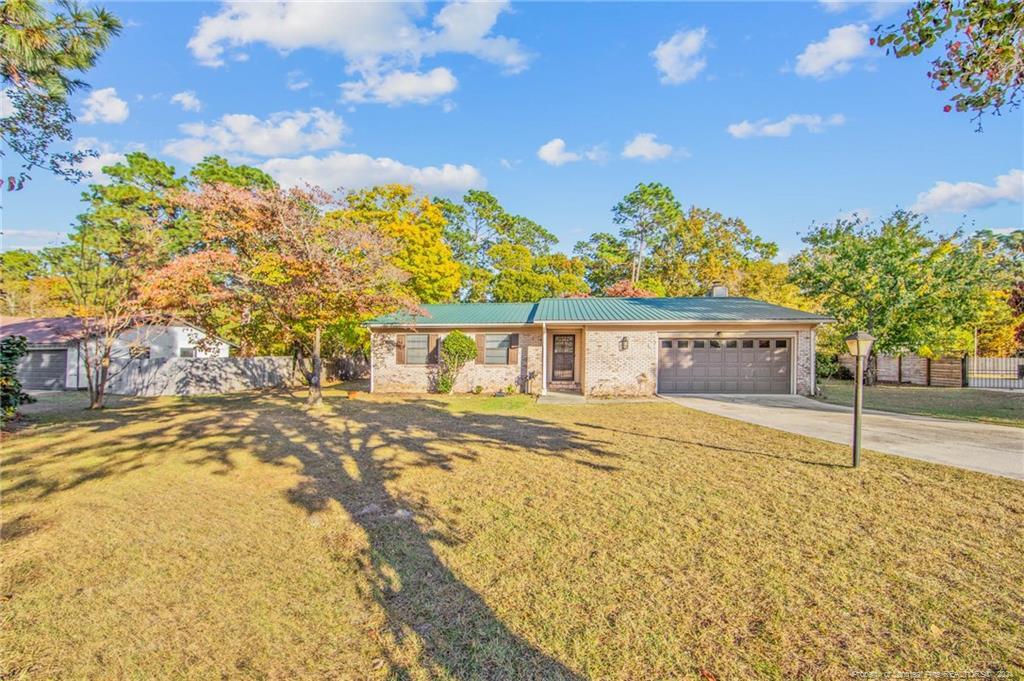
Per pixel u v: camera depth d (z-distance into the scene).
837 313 19.47
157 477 6.35
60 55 5.15
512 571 3.63
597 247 38.34
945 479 5.59
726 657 2.60
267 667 2.61
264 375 20.25
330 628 2.97
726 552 3.85
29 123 6.29
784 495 5.16
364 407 13.14
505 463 6.75
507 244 32.56
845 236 18.89
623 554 3.86
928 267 17.86
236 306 14.75
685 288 32.09
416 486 5.77
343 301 12.86
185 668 2.61
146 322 17.09
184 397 16.77
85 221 14.84
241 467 6.77
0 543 4.31
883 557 3.71
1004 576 3.40
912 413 11.07
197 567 3.82
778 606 3.07
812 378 15.27
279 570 3.75
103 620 3.09
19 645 2.84
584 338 16.20
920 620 2.90
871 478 5.69
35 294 25.92
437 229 24.80
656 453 7.18
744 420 10.12
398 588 3.43
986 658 2.56
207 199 12.15
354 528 4.54
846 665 2.52
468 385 17.30
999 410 11.59
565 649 2.70
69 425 10.47
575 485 5.68
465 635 2.86
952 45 3.79
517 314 18.27
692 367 15.86
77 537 4.44
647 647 2.70
